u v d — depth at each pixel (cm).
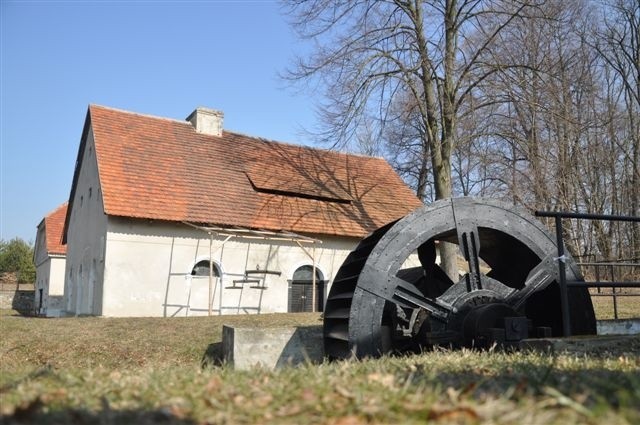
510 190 2758
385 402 287
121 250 1873
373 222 2322
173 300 1930
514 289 834
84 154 2444
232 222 2009
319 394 313
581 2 2583
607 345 584
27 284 5247
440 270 977
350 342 773
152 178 2028
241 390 344
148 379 402
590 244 2917
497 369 432
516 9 1714
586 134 2766
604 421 235
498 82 1723
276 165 2378
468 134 2012
